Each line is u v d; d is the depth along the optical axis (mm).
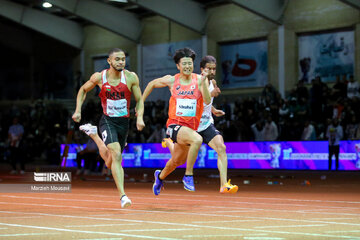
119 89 15547
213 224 11766
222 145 17812
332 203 17531
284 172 43031
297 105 46688
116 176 15172
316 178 36594
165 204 17172
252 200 18844
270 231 10609
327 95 46062
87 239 9500
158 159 49250
